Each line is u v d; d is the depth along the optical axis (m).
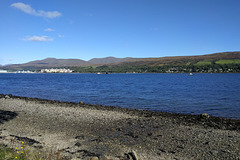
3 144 10.64
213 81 94.31
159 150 11.09
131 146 11.60
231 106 27.08
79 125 15.99
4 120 17.28
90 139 12.73
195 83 79.81
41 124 16.25
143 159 9.79
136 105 28.16
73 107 24.19
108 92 45.81
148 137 13.21
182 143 12.21
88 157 9.75
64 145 11.61
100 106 25.45
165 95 39.62
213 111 23.88
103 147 11.37
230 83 78.12
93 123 16.58
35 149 10.48
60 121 17.19
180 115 20.25
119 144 11.89
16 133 13.80
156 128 15.30
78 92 46.03
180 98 35.28
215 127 15.77
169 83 80.75
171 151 10.96
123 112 21.31
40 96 38.97
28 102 28.17
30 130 14.60
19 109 22.56
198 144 12.05
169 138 13.07
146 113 20.95
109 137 13.12
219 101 31.53
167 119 18.27
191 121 17.59
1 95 36.84
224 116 21.33
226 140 12.75
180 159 10.02
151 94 41.50
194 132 14.38
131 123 16.62
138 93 43.53
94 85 69.56
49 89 54.03
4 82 88.06
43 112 20.84
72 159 9.36
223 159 10.09
